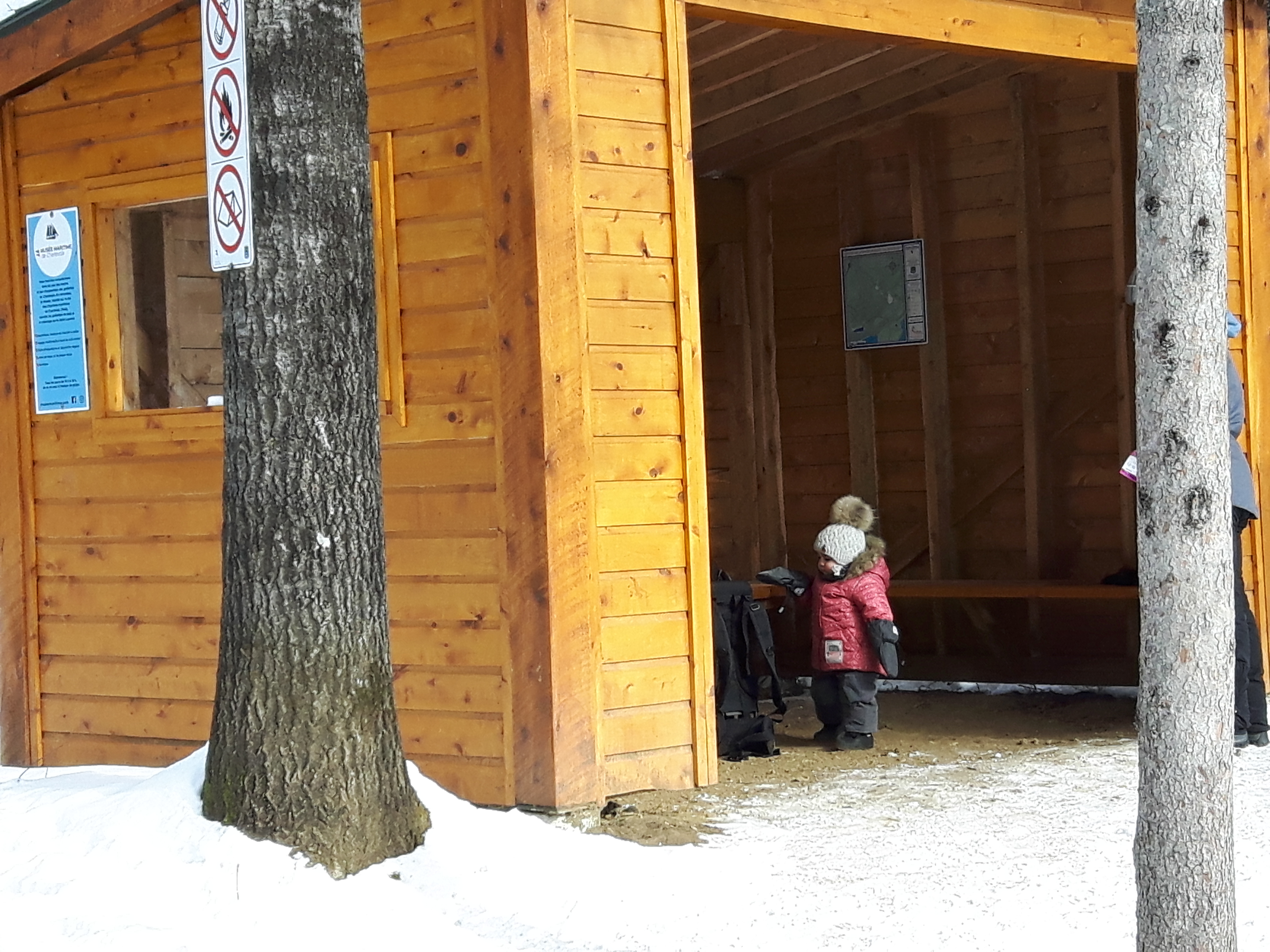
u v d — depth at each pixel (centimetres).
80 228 694
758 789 606
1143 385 337
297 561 465
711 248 1029
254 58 462
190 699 661
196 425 659
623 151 580
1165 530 334
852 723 701
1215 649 333
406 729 586
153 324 772
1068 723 760
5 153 715
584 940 418
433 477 580
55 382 702
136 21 659
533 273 550
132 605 679
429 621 582
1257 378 758
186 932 416
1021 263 930
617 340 579
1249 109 757
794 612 995
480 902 448
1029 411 930
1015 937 413
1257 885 461
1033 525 934
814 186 1012
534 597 553
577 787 552
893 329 975
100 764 686
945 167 966
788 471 1030
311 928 420
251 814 462
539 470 551
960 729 754
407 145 583
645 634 586
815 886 462
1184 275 330
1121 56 715
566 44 558
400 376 587
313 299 465
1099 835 519
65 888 447
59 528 704
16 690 712
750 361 1027
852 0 631
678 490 597
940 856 496
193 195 667
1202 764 332
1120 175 897
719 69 823
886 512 999
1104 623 927
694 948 409
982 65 902
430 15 577
